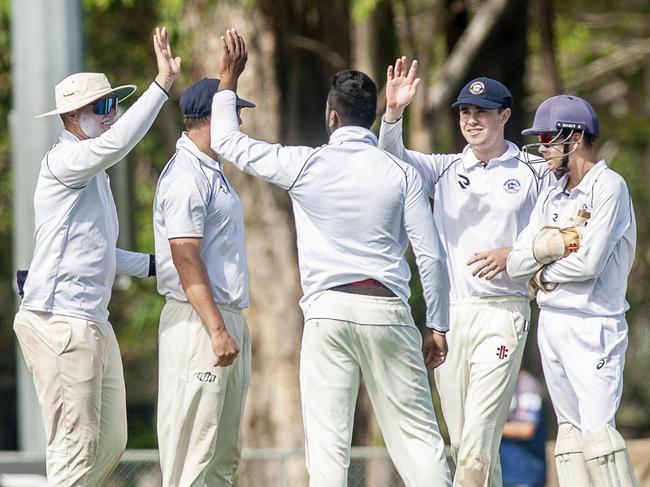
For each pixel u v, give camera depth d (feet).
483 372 76.43
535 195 76.69
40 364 73.56
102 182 75.72
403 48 195.42
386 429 70.69
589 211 70.64
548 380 73.51
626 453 69.82
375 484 122.52
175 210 72.59
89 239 73.92
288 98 176.76
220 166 75.56
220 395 74.13
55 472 73.36
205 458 74.08
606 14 226.79
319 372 69.21
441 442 70.38
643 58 235.81
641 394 309.01
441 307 70.13
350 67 179.93
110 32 207.31
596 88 246.47
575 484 72.49
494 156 77.25
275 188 173.27
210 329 71.92
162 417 75.05
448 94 174.70
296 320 173.58
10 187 245.24
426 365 71.77
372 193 68.54
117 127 71.61
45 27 109.50
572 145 71.77
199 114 74.54
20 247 108.06
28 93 109.19
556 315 72.18
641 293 275.59
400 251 70.33
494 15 175.11
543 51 185.88
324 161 68.95
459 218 77.20
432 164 78.38
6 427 315.58
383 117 76.07
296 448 171.73
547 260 71.51
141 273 81.15
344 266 68.74
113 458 77.05
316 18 179.01
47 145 108.47
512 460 117.29
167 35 73.31
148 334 259.60
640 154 274.16
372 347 69.00
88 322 73.72
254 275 173.47
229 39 72.33
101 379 74.54
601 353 70.90
